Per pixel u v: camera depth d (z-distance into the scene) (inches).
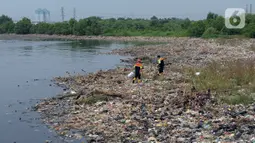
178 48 2377.0
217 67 1159.6
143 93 856.3
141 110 677.9
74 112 714.8
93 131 572.7
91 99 800.9
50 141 541.3
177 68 1280.8
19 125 639.1
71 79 1191.6
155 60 1680.6
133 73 1149.1
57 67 1578.5
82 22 5477.4
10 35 5915.4
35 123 650.8
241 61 1296.8
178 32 4660.4
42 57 2066.9
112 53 2314.2
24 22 6304.1
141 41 3993.6
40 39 4662.9
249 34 3432.6
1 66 1617.9
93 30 5305.1
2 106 799.7
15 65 1660.9
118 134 547.2
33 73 1379.2
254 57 1569.9
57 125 629.0
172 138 499.2
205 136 494.0
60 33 5713.6
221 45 2496.3
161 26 5295.3
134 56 2068.2
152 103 736.3
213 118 590.6
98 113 685.9
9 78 1246.9
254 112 606.9
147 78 1115.3
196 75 1042.7
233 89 819.4
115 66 1593.3
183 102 704.4
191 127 547.2
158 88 921.5
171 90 871.7
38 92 976.9
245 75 946.7
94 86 1014.4
